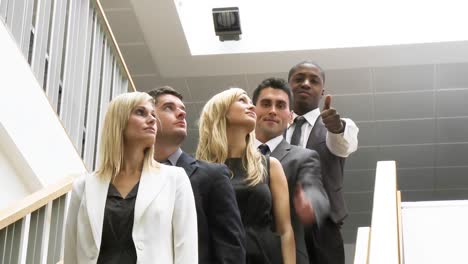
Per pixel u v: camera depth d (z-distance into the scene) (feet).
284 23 31.55
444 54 31.30
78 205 10.23
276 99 14.06
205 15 32.14
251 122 12.60
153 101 11.01
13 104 17.25
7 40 17.16
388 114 35.19
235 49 31.50
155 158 11.89
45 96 18.52
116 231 9.87
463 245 14.76
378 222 10.91
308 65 16.29
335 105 34.96
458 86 33.30
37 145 17.95
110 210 9.97
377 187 13.04
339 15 31.35
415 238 14.94
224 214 10.93
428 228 15.06
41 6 18.60
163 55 31.99
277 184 12.54
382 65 31.96
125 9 29.63
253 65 32.09
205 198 11.04
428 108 34.71
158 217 9.98
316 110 15.93
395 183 13.44
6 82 17.08
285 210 12.42
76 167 19.57
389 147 37.37
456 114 34.96
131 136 10.55
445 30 30.68
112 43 22.39
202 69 32.58
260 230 11.78
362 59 31.58
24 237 13.32
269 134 13.91
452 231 14.96
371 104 34.65
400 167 38.81
